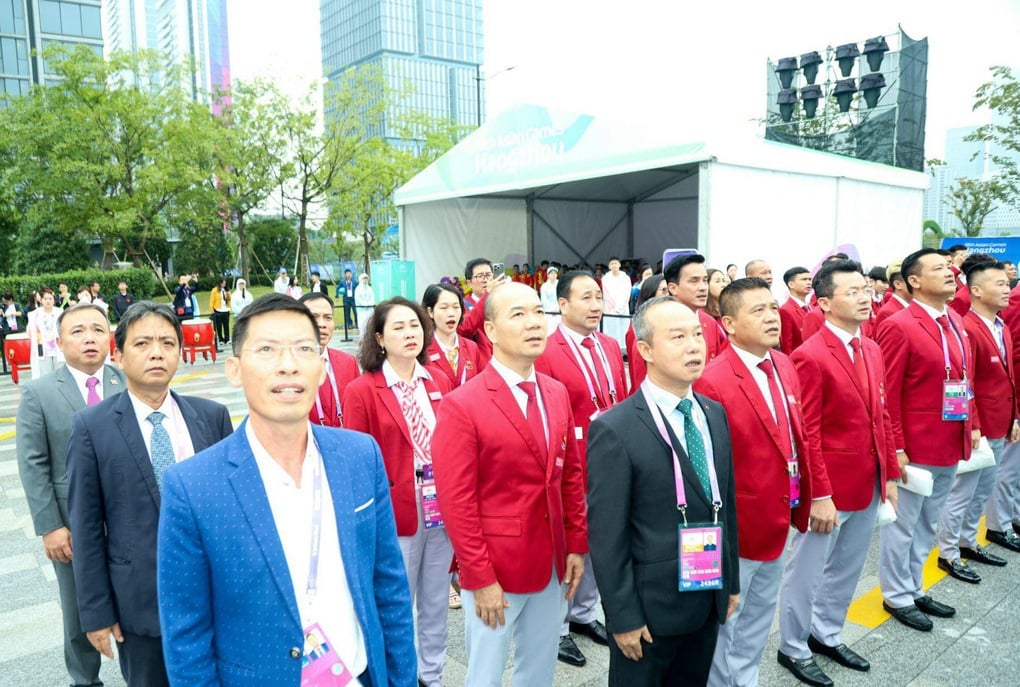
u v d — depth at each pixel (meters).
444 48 93.69
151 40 124.19
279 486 1.56
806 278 5.94
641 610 2.25
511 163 12.24
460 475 2.48
